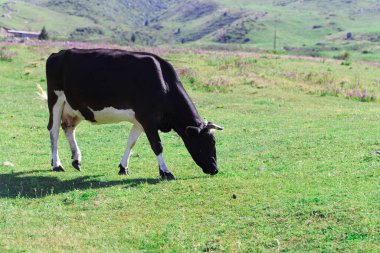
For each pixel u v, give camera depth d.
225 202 10.40
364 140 15.02
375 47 153.12
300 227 8.92
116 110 13.18
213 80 32.22
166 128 13.30
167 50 48.28
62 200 11.27
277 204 9.91
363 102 28.27
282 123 20.97
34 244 8.97
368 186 10.57
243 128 20.16
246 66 38.25
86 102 13.46
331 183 11.09
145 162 15.07
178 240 8.91
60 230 9.58
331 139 15.70
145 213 10.26
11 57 37.22
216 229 9.20
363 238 8.32
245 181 11.73
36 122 21.19
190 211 10.16
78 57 13.59
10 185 12.52
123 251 8.66
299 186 11.01
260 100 27.59
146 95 12.75
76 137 19.09
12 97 26.83
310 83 33.47
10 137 18.47
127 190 11.70
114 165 14.81
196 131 12.74
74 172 13.95
